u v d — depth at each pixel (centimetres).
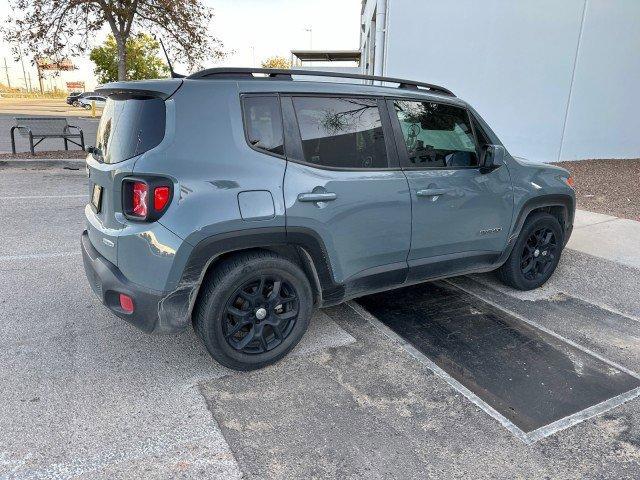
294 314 306
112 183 269
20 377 286
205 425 250
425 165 345
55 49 1097
